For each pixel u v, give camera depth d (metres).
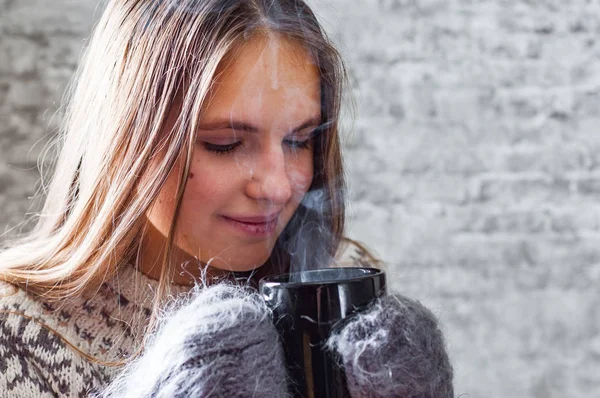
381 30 1.94
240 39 0.64
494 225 1.95
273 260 0.82
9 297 0.73
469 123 1.95
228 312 0.52
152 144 0.68
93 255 0.72
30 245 0.84
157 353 0.53
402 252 1.95
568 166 1.95
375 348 0.50
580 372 1.93
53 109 1.91
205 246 0.70
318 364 0.50
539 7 1.94
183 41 0.66
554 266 1.95
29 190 1.89
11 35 1.90
